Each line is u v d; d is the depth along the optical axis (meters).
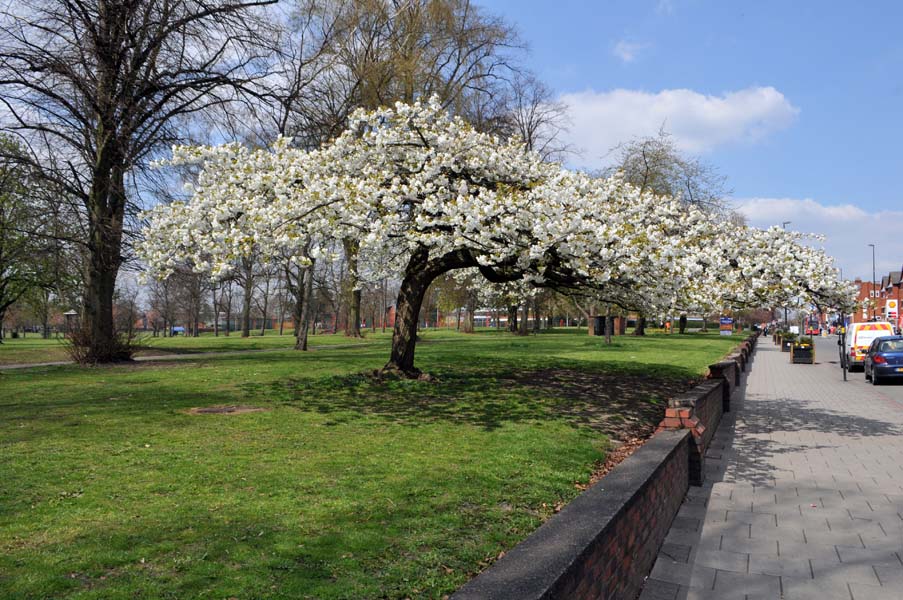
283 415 8.92
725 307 12.05
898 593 4.68
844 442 10.58
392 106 21.38
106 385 12.22
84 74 15.89
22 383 12.55
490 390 11.97
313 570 3.58
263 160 10.82
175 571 3.50
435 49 23.97
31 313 51.75
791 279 12.05
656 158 33.72
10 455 6.23
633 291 10.50
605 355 22.92
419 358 19.56
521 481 5.84
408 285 13.25
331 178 10.09
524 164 11.67
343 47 20.55
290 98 18.16
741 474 8.32
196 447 6.71
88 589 3.25
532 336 45.06
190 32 17.14
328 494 5.07
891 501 7.08
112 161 17.52
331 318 86.56
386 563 3.75
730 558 5.37
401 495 5.12
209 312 80.00
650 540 5.02
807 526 6.22
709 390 10.23
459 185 10.81
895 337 21.38
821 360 35.19
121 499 4.82
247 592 3.25
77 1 15.88
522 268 10.31
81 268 19.03
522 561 2.94
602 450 7.67
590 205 9.65
